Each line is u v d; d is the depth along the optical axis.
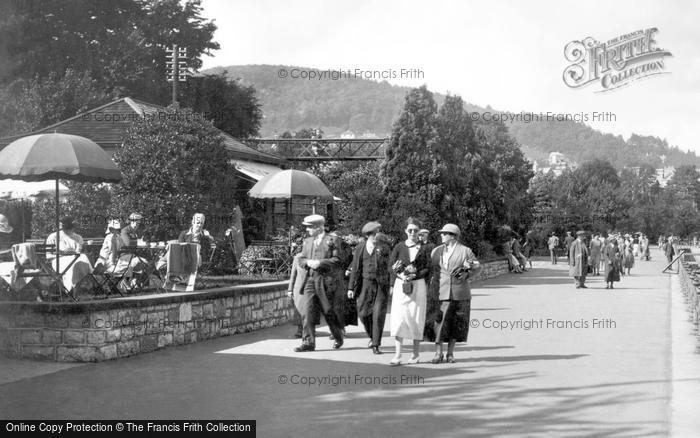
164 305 12.52
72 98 40.59
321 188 20.95
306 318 12.37
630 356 11.77
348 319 13.37
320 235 12.70
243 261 22.69
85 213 24.11
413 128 30.30
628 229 125.19
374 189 26.81
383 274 12.33
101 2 48.84
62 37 44.78
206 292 13.74
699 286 15.94
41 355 11.19
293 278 12.73
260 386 9.21
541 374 10.12
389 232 25.69
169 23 52.09
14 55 40.88
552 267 49.91
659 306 20.89
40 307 11.16
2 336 11.39
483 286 30.05
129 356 11.63
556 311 19.19
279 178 20.53
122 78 46.59
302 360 11.35
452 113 36.81
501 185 41.94
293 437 6.80
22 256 12.01
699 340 12.80
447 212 30.28
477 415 7.69
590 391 8.97
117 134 27.75
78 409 7.91
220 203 22.55
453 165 31.38
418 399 8.48
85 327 11.05
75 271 12.92
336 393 8.80
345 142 48.62
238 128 58.28
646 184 178.00
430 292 11.24
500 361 11.29
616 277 28.91
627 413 7.80
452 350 11.27
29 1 42.19
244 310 15.06
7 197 21.30
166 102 50.78
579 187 96.12
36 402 8.26
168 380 9.59
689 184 194.88
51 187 21.09
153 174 20.98
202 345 13.01
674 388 9.17
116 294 13.86
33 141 12.87
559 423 7.36
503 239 41.16
